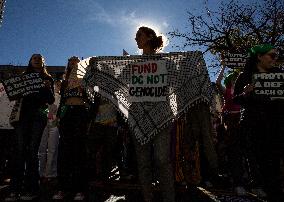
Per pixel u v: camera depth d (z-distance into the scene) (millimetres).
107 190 4961
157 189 4758
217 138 6953
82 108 4695
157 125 3311
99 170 6246
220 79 6289
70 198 4512
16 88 4426
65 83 4926
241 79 4438
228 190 5234
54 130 6414
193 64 3432
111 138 5859
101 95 3543
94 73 3639
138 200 4332
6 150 6285
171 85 3432
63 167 4578
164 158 3297
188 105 3338
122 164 6234
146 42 3629
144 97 3438
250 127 4160
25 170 4488
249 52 4609
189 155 5340
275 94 4059
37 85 4477
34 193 4480
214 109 3395
